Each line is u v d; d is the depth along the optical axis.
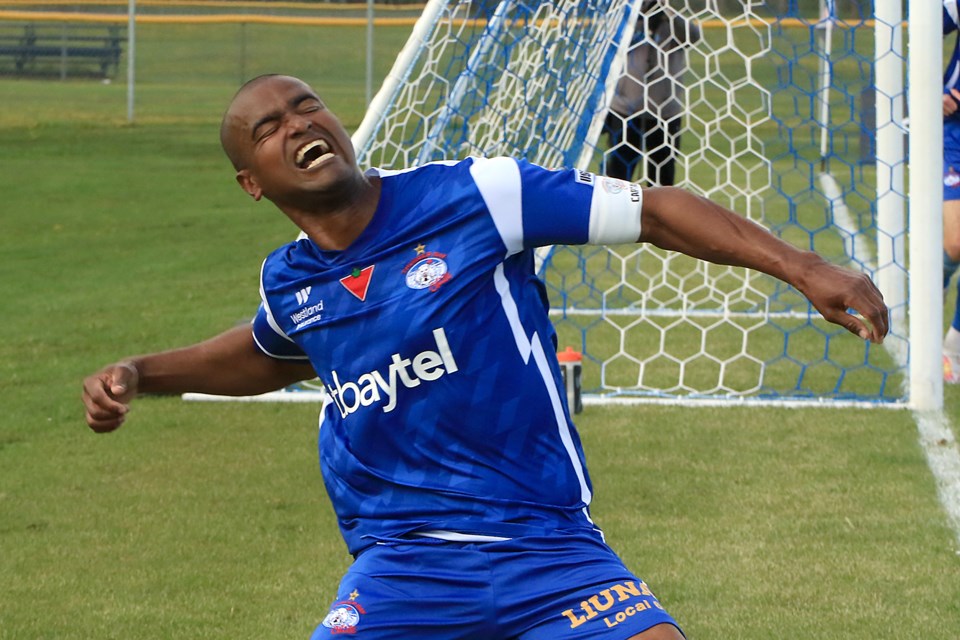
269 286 9.46
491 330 8.89
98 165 58.53
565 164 25.73
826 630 13.02
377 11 115.69
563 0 24.47
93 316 29.53
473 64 22.84
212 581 14.80
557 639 8.61
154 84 99.25
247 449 20.03
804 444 19.52
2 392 23.28
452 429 8.94
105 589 14.59
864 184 44.56
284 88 8.91
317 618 13.77
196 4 120.44
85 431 20.98
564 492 9.06
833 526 15.99
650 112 28.80
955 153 23.23
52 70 103.44
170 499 17.70
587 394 22.72
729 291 32.47
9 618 13.80
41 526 16.69
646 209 8.75
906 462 18.50
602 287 33.09
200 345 10.22
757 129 60.66
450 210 8.89
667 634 8.41
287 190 8.88
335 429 9.49
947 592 13.90
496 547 8.85
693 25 32.38
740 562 14.90
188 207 47.69
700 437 19.98
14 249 38.88
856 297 7.98
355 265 8.98
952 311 29.16
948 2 23.16
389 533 9.12
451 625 8.84
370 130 21.64
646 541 15.62
